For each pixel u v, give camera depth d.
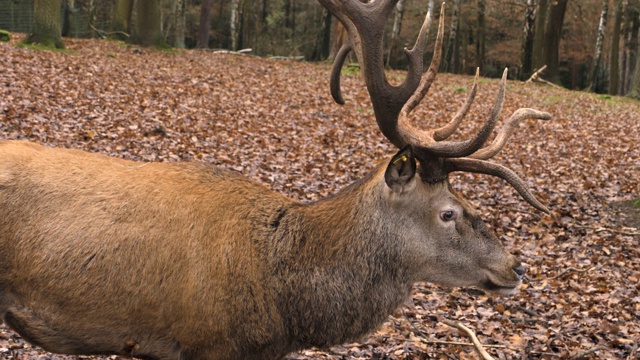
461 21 50.78
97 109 14.60
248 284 4.62
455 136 18.39
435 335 7.22
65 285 4.41
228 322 4.57
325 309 4.82
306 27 55.66
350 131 16.77
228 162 12.12
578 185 14.05
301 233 4.85
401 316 7.52
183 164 4.90
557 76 36.06
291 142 14.62
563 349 7.07
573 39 51.78
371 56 5.01
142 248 4.47
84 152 4.79
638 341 7.42
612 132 21.14
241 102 18.33
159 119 14.62
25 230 4.41
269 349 4.75
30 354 5.98
